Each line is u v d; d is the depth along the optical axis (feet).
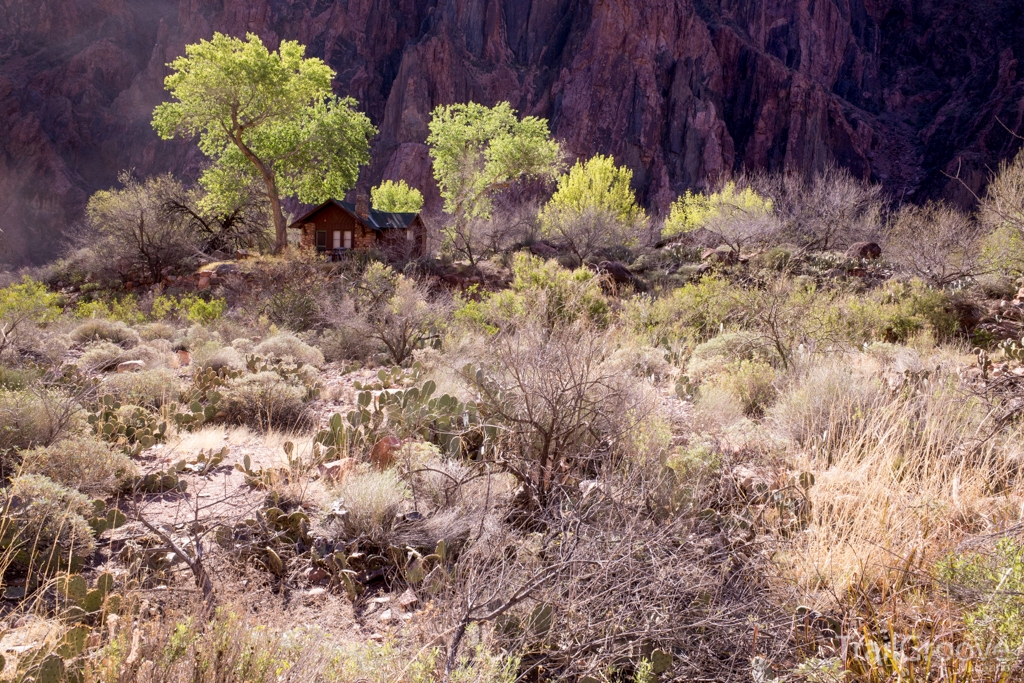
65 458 15.25
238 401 23.66
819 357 26.86
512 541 12.37
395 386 30.09
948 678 8.53
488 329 36.58
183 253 100.73
